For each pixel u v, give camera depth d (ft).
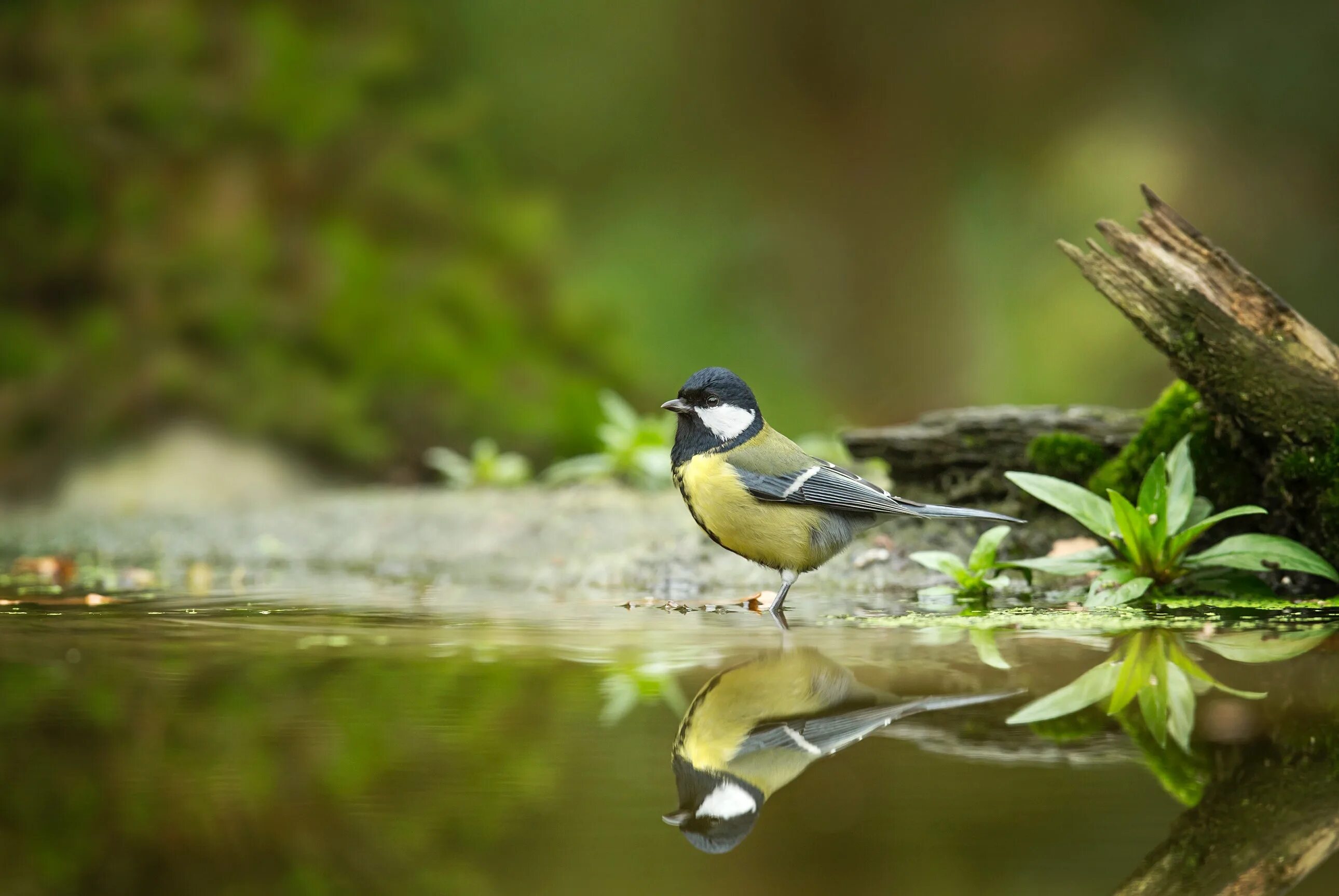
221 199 58.29
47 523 42.34
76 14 59.88
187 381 52.80
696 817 11.48
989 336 77.41
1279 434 24.66
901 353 79.25
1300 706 15.66
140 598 27.66
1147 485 25.03
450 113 66.85
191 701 16.10
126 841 10.92
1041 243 77.87
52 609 25.50
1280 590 26.32
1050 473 30.40
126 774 12.89
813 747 14.01
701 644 20.53
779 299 79.87
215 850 10.77
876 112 80.74
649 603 26.89
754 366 77.00
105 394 52.19
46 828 11.04
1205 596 25.57
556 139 78.95
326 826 11.28
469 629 22.47
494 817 11.50
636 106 80.23
